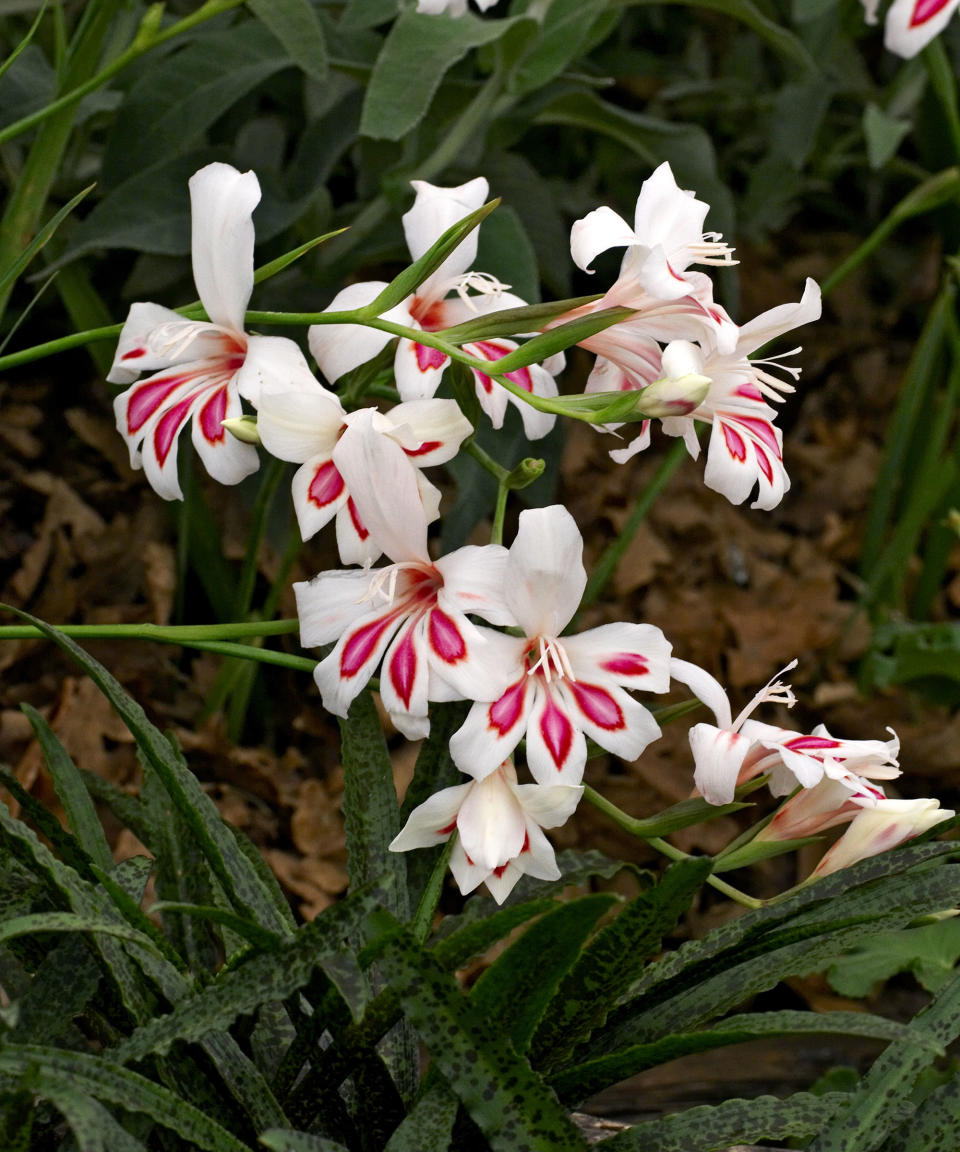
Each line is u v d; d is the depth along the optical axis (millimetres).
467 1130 791
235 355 815
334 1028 776
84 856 793
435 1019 757
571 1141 761
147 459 808
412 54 947
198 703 1157
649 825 802
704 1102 966
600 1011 784
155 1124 775
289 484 1105
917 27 942
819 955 805
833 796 800
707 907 1123
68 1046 812
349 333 806
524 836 778
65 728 1071
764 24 1106
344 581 791
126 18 1067
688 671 797
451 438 791
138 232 1018
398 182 1062
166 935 828
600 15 1103
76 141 1082
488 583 778
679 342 777
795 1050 998
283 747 1195
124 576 1211
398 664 776
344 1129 803
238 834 848
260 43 1043
